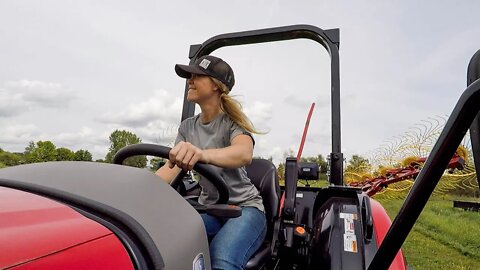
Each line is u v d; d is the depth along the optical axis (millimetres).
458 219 5598
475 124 616
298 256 1804
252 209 1548
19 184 749
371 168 5496
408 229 777
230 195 1567
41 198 681
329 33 2008
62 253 518
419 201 722
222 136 1613
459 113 614
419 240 4465
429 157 685
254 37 2121
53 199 701
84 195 709
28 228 535
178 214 829
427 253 3889
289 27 2061
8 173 839
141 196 780
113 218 660
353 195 1794
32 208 607
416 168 4066
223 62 1653
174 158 1111
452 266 3434
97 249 570
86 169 861
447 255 3824
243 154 1381
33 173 815
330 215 1689
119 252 600
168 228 755
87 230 596
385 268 864
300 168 2150
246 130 1577
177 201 872
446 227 5035
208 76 1606
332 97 1977
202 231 891
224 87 1629
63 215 621
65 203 691
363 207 1655
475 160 613
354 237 1549
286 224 1796
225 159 1299
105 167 893
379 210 1827
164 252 694
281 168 2699
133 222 664
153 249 646
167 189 886
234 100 1608
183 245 771
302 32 2053
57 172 821
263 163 1972
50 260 496
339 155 1942
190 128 1789
